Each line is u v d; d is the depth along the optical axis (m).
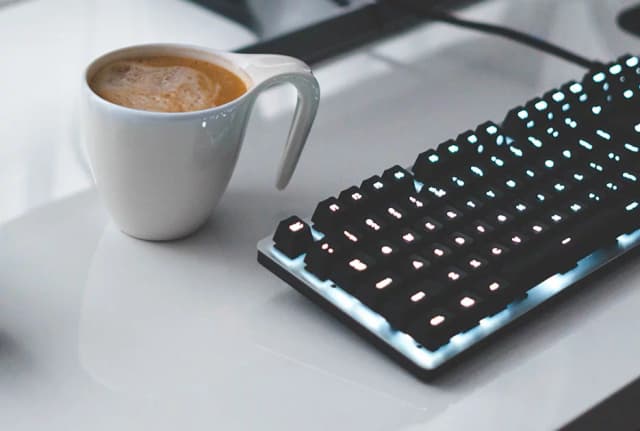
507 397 0.70
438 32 1.05
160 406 0.68
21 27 0.99
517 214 0.78
